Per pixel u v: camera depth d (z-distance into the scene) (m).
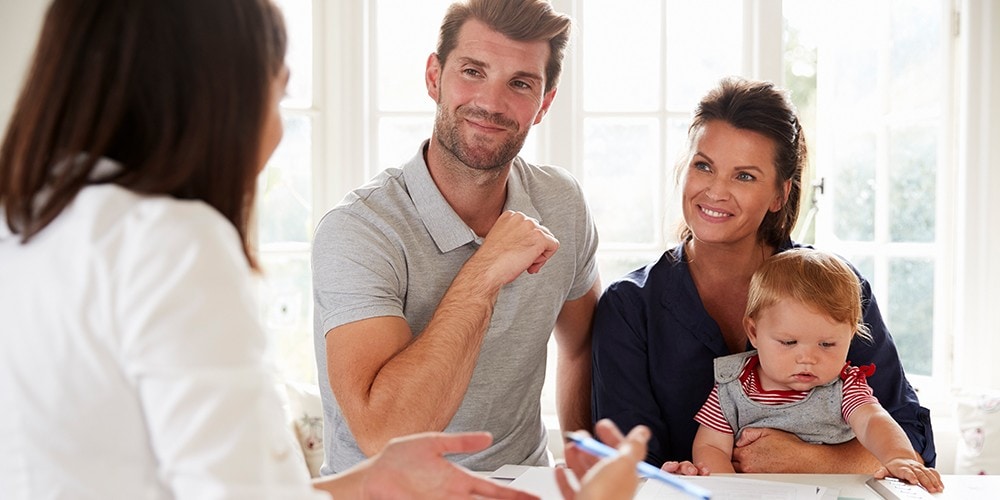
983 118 2.86
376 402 1.46
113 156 0.79
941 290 2.96
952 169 2.95
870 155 3.08
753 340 1.83
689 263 1.92
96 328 0.71
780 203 1.87
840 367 1.76
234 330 0.72
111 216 0.73
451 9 1.69
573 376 2.05
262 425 0.73
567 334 2.02
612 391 1.88
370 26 2.82
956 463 2.64
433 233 1.69
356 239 1.61
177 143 0.78
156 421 0.69
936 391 2.95
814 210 3.16
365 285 1.57
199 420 0.69
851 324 1.76
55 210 0.74
